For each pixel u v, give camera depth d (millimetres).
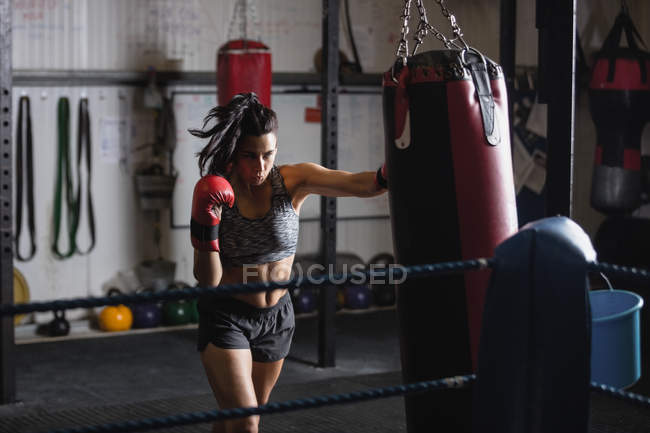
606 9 8258
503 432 1839
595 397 4113
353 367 5465
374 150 7781
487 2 7945
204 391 4977
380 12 7773
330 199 5246
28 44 6664
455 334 2369
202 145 7195
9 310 1662
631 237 7715
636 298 2982
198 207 2375
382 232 7918
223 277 2600
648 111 7246
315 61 7578
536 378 1806
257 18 7359
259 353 2652
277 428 3814
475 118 2352
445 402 2393
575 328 1790
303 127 7496
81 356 5902
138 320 6789
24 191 6699
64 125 6746
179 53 7125
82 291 6934
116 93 6914
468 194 2348
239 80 6238
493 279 1880
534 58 8086
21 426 3918
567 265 1800
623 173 7316
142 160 7031
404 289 2459
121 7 6918
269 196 2582
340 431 3773
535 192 8047
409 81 2375
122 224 7023
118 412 4109
